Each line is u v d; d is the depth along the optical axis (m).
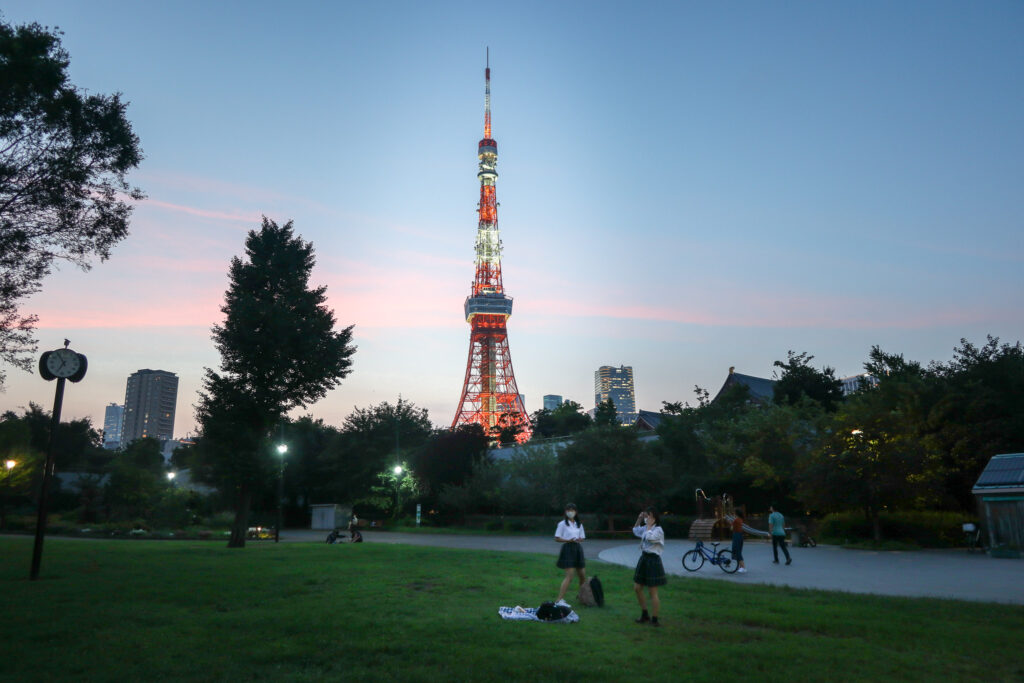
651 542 10.27
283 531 60.53
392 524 61.59
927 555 24.78
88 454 92.25
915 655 8.23
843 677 7.22
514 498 48.69
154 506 49.00
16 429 52.69
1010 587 15.27
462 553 21.92
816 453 32.38
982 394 32.62
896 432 29.59
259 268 29.75
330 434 75.19
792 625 9.98
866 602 12.34
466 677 7.02
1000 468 26.69
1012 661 8.02
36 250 17.11
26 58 15.17
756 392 70.31
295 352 28.80
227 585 13.35
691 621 10.37
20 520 46.50
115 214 17.67
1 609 10.61
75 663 7.46
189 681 6.89
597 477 42.25
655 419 71.06
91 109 16.80
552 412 110.62
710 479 44.41
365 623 9.58
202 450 29.53
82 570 16.06
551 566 17.77
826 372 56.97
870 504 29.88
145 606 11.03
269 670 7.31
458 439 60.91
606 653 8.11
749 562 21.67
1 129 15.59
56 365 15.46
